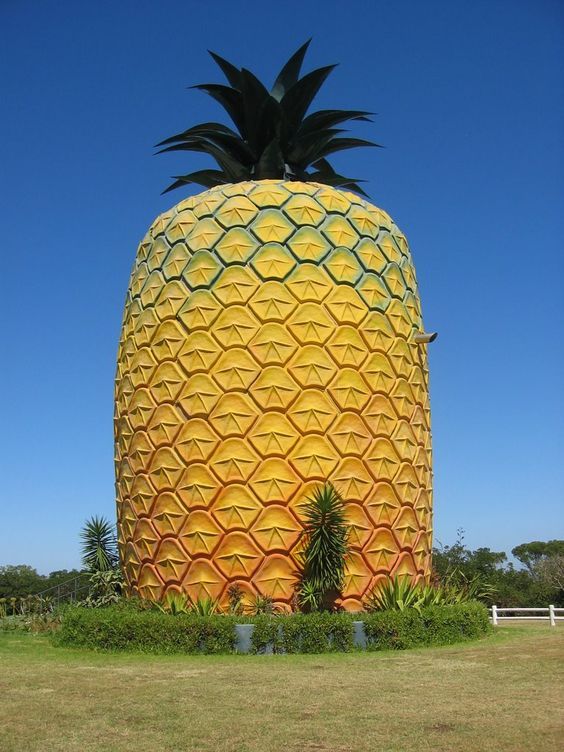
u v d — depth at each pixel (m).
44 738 11.30
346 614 20.69
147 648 20.11
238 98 26.88
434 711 12.66
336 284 23.66
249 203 24.16
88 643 20.86
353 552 22.73
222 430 22.75
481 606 23.97
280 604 22.22
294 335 23.08
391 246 25.50
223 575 22.44
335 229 24.16
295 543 22.38
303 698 13.77
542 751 10.33
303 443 22.66
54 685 15.18
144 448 24.06
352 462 22.94
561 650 19.06
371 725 11.79
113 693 14.34
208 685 15.08
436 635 21.16
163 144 27.14
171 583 23.12
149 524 23.77
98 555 27.66
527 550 86.00
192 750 10.65
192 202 25.33
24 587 58.47
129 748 10.77
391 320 24.58
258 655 19.56
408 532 23.97
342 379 23.16
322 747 10.70
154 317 24.48
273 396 22.72
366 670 16.86
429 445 25.91
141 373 24.52
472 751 10.38
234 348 23.02
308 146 27.14
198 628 20.03
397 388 24.25
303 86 26.19
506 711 12.59
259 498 22.44
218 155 27.59
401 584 22.73
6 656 19.52
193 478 22.83
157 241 25.45
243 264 23.50
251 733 11.41
